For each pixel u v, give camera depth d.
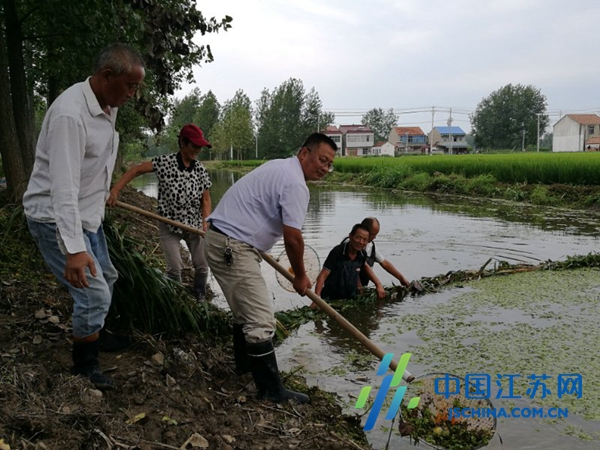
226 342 4.59
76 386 3.04
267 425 3.17
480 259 8.62
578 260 7.91
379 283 6.38
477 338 5.00
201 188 5.18
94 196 3.20
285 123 71.88
